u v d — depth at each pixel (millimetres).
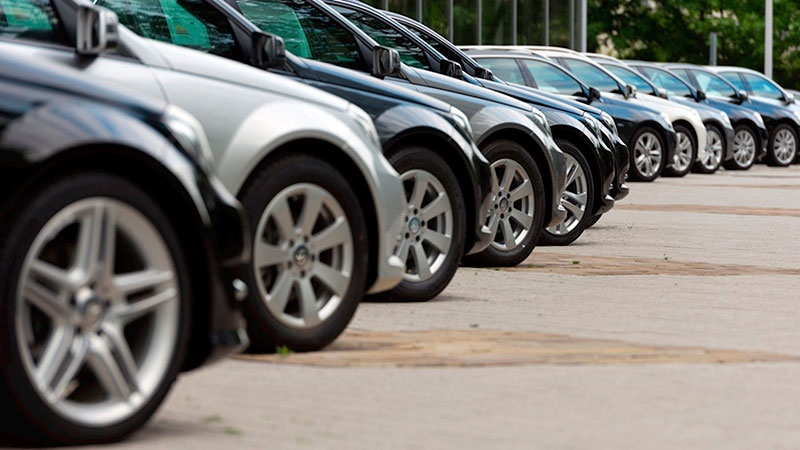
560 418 9219
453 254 15633
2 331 7852
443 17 61750
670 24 108312
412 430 8789
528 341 12516
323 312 11898
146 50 11188
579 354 11781
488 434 8703
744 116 52062
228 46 13617
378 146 12867
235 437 8539
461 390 10117
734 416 9406
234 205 9148
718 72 56062
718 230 25781
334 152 12086
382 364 11164
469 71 21547
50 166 8117
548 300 15641
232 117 11438
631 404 9703
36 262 8062
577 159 22750
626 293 16391
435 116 15422
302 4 16625
